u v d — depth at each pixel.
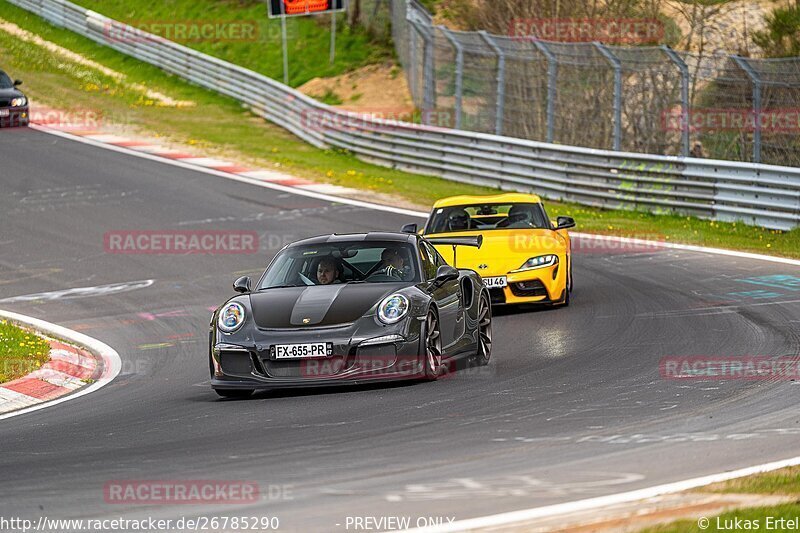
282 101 126.81
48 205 84.94
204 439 27.19
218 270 64.75
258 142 116.81
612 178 81.88
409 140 102.00
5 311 56.00
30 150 106.38
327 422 28.31
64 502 21.39
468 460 23.33
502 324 46.81
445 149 97.56
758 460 22.52
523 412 28.44
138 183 92.94
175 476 23.14
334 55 151.00
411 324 33.03
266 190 90.50
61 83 146.50
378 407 30.02
